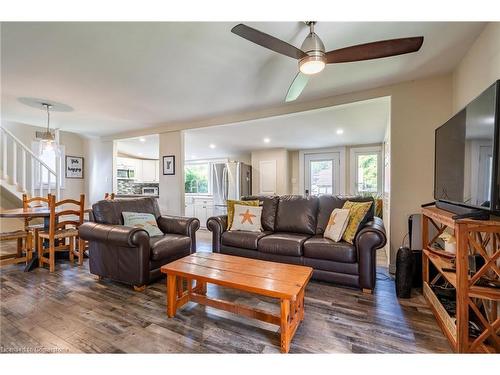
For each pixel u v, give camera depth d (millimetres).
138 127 4859
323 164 6133
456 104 2438
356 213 2613
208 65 2322
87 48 2023
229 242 3076
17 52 2080
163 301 2219
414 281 2459
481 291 1433
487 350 1478
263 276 1784
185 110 3725
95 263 2684
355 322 1883
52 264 2977
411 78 2656
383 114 3623
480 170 1549
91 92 2992
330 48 2021
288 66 2344
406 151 2758
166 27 1753
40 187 4719
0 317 1946
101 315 1976
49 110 3730
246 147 6195
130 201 3180
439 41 1972
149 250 2494
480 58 1897
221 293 2408
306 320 1912
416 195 2725
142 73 2486
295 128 4414
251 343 1641
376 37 1890
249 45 1987
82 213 3355
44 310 2051
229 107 3588
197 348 1590
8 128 4723
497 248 1657
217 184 6145
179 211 4598
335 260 2477
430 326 1825
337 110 3436
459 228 1450
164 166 4777
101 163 5688
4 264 2936
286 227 3230
